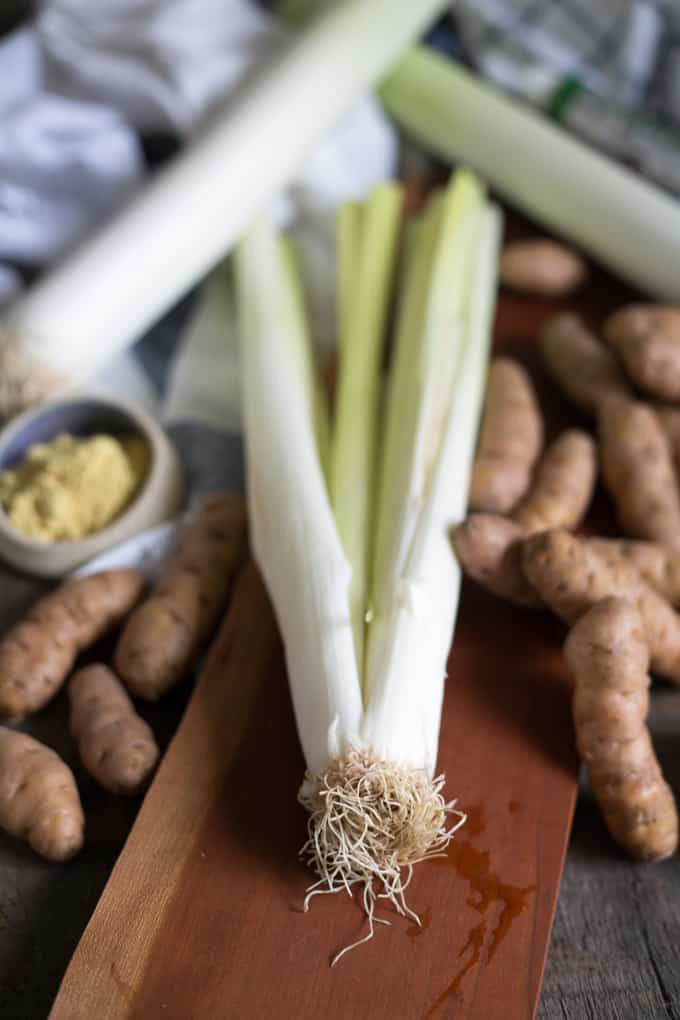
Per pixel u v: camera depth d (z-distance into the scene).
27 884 0.42
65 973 0.39
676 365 0.51
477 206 0.58
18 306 0.53
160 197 0.55
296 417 0.48
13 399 0.52
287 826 0.42
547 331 0.55
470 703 0.44
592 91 0.64
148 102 0.60
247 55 0.61
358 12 0.60
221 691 0.45
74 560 0.49
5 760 0.42
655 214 0.57
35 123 0.58
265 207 0.58
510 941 0.39
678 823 0.42
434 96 0.63
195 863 0.41
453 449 0.48
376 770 0.39
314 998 0.38
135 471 0.50
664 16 0.63
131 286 0.53
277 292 0.54
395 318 0.59
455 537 0.45
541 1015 0.39
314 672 0.41
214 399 0.56
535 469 0.50
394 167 0.66
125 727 0.43
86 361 0.53
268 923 0.40
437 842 0.41
